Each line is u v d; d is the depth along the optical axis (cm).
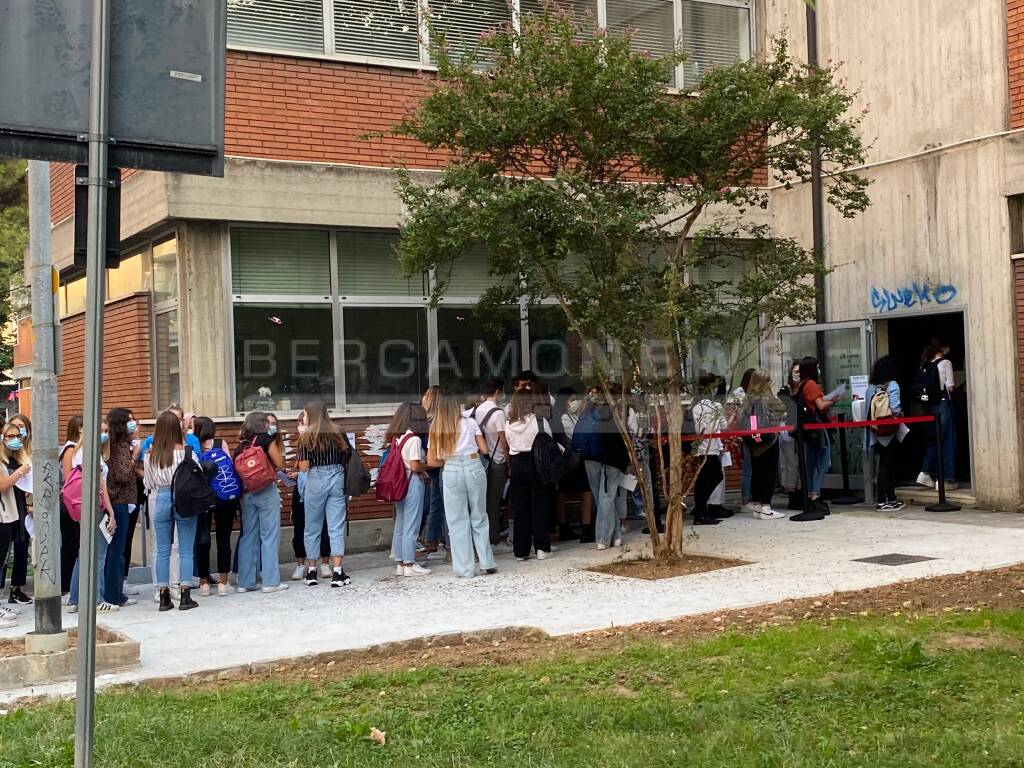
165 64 370
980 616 714
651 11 1473
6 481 991
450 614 879
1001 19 1315
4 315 2222
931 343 1443
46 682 712
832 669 606
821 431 1384
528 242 1019
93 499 346
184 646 804
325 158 1253
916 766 438
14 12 351
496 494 1222
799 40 1547
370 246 1284
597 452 1163
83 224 361
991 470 1342
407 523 1098
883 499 1390
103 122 357
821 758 452
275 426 1075
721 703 545
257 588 1064
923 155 1405
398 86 1294
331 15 1264
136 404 1299
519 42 1031
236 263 1214
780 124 1022
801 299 1099
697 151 1021
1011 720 498
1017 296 1313
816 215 1520
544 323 1219
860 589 874
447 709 570
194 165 375
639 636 745
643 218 988
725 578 971
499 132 1004
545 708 557
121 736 526
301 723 548
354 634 816
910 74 1419
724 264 1106
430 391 1091
